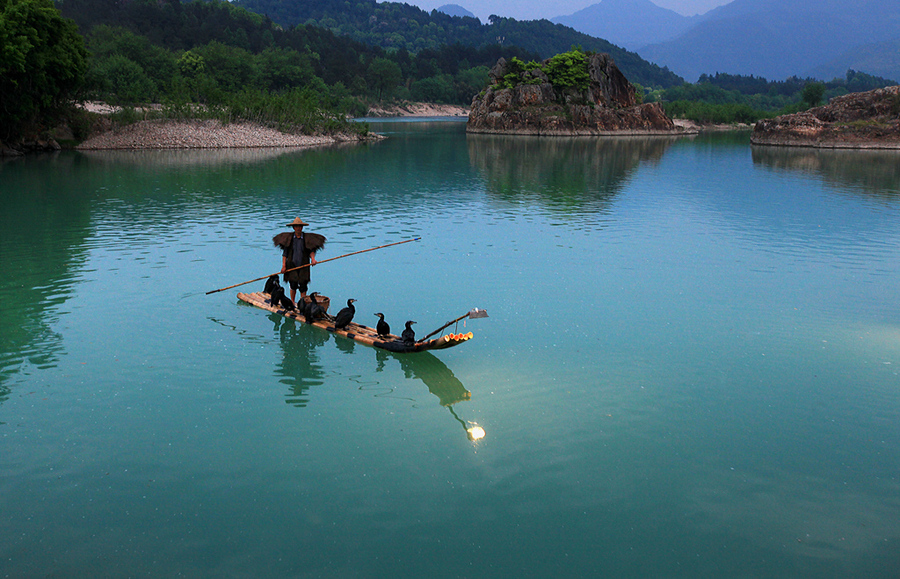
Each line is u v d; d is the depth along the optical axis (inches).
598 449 265.0
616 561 196.9
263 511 219.1
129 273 537.3
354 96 7445.9
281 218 835.4
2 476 236.8
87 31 6171.3
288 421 285.7
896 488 240.5
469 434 274.8
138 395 309.0
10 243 647.1
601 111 3885.3
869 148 2780.5
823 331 416.5
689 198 1111.0
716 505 227.8
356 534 207.6
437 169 1604.3
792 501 231.3
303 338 395.9
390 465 249.6
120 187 1116.5
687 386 329.1
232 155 1887.3
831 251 669.9
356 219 842.2
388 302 470.0
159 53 4842.5
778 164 1902.1
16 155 1690.5
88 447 259.1
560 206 997.2
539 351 376.8
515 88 3801.7
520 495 231.3
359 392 318.3
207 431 274.7
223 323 418.3
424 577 187.5
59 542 201.2
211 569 189.8
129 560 193.3
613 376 340.8
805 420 293.9
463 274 555.5
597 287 518.6
